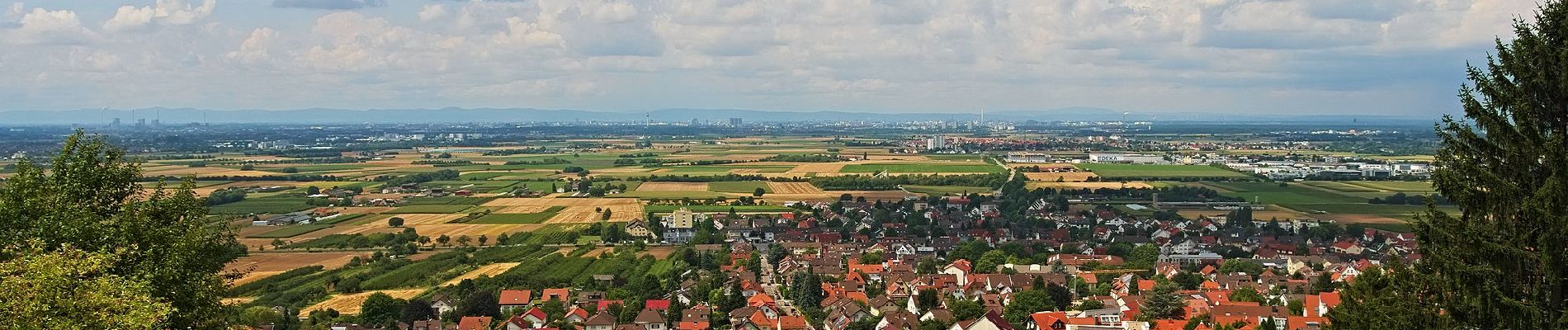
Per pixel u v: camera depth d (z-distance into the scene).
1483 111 50.59
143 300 59.78
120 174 78.56
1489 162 51.12
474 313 187.50
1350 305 64.50
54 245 67.38
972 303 193.62
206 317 71.62
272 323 170.00
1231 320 162.00
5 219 69.62
